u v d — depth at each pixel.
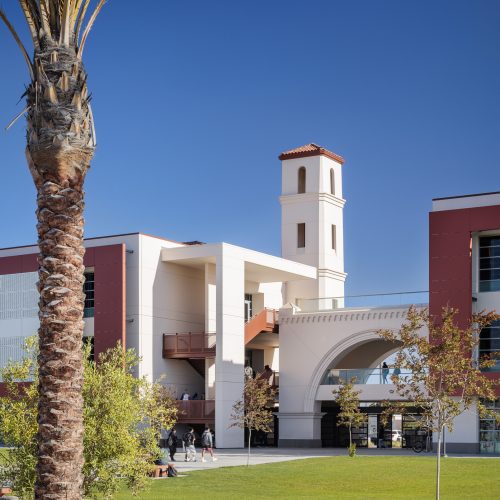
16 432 20.50
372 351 63.53
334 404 60.00
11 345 59.62
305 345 59.34
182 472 37.62
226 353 55.31
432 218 52.00
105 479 21.06
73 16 15.80
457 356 28.16
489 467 37.75
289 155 70.31
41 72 15.60
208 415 55.22
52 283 15.45
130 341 55.34
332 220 69.75
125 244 56.00
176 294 58.38
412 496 31.00
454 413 27.75
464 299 50.56
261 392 51.31
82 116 15.73
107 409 21.09
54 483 15.17
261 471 37.78
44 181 15.63
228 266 56.12
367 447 57.69
